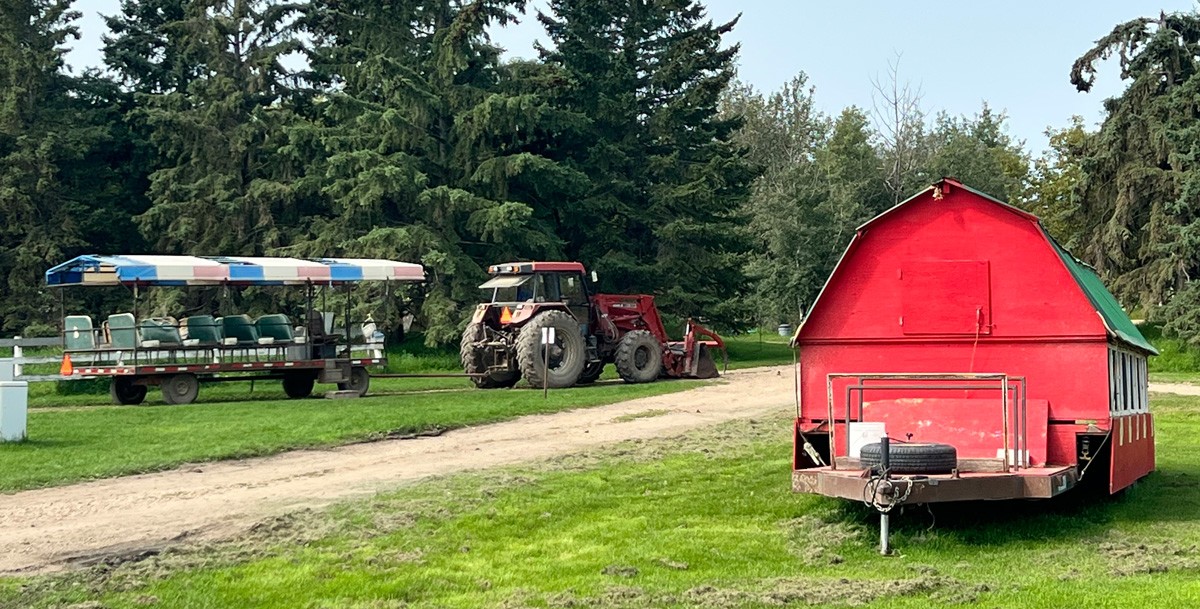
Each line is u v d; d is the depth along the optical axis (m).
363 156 37.38
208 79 43.94
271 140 41.97
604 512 12.08
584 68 43.88
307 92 45.00
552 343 25.97
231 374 29.05
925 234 11.94
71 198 43.69
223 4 43.81
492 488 13.03
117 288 41.06
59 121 43.06
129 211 45.84
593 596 8.87
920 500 10.15
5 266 41.47
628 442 17.08
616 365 29.00
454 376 28.12
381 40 40.75
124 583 9.17
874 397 11.87
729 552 10.38
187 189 41.44
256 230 41.75
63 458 15.35
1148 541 10.53
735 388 27.09
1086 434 11.30
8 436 16.83
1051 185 67.81
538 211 43.25
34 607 8.52
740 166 43.25
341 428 18.48
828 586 9.03
